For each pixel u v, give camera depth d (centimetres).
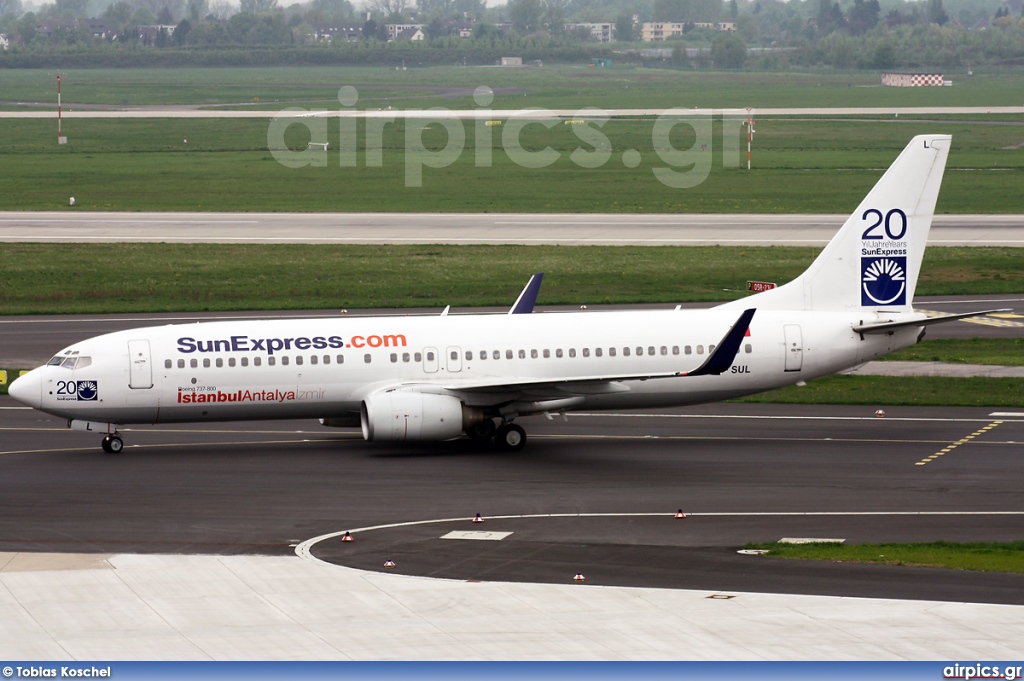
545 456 13912
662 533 10588
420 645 7638
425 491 12256
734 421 15850
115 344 13938
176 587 8888
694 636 7762
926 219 15162
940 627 7894
